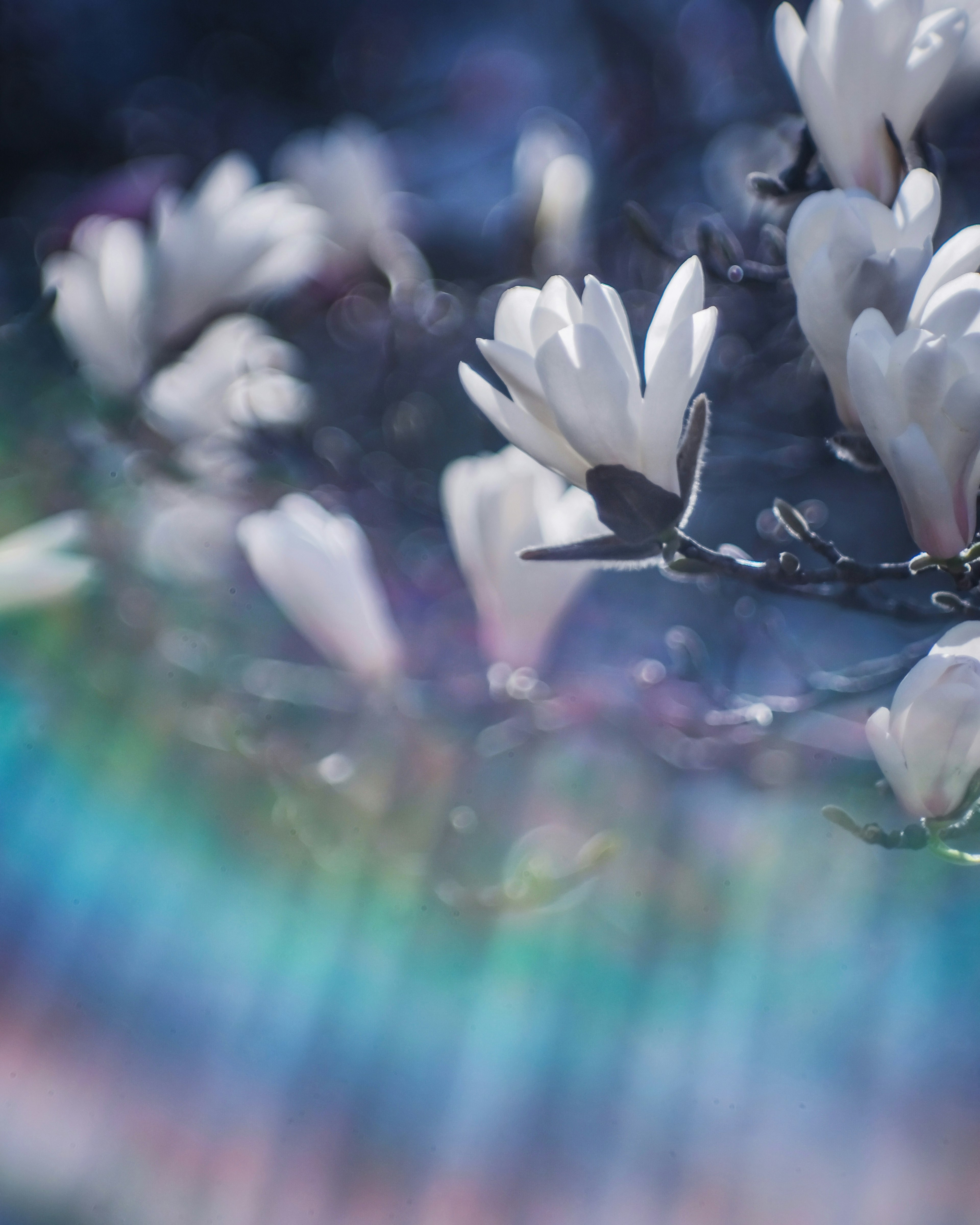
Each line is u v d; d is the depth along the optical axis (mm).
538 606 1017
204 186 1195
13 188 2516
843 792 1116
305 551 1044
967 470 818
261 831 1472
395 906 1500
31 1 2598
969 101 998
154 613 1376
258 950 1567
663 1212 1547
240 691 1277
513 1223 1562
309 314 1466
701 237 985
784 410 1370
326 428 1559
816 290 833
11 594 1097
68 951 1669
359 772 1081
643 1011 1518
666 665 1358
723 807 1340
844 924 1436
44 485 1312
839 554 850
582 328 817
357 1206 1597
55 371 1259
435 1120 1603
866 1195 1479
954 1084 1482
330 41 2701
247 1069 1626
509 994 1547
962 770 813
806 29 875
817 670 1132
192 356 1234
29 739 1479
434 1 2686
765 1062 1534
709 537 1541
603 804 1260
